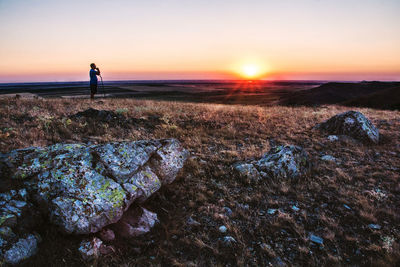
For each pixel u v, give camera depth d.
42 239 3.99
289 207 5.74
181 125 11.74
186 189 6.27
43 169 4.57
